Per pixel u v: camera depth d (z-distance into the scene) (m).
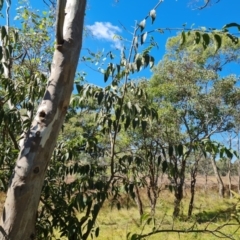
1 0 2.30
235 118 14.44
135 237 2.30
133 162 3.00
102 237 7.85
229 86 13.94
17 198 1.67
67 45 1.87
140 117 2.64
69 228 2.54
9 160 2.76
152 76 13.80
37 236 2.73
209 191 21.44
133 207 12.51
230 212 2.42
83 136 2.96
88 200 2.66
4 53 2.73
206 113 13.71
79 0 1.98
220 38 2.04
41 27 3.59
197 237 7.14
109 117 2.74
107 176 3.00
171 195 12.16
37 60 3.30
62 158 2.90
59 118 1.82
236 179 29.03
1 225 1.67
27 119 2.64
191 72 13.57
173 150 2.73
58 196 2.78
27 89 2.92
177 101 13.38
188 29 2.13
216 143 2.84
